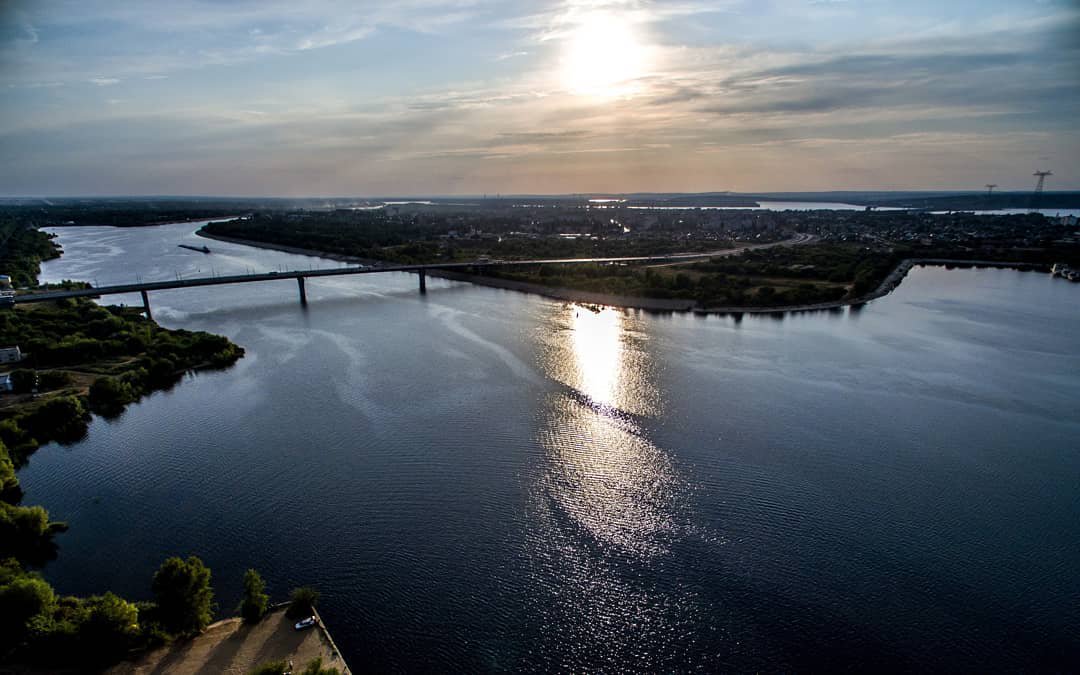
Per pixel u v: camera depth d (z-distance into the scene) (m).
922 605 65.12
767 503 82.50
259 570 69.56
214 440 101.69
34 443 99.00
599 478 88.44
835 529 77.25
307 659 55.25
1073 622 63.00
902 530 77.12
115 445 100.25
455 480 88.19
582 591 66.81
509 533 76.31
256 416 111.38
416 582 68.00
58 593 64.94
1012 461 93.81
